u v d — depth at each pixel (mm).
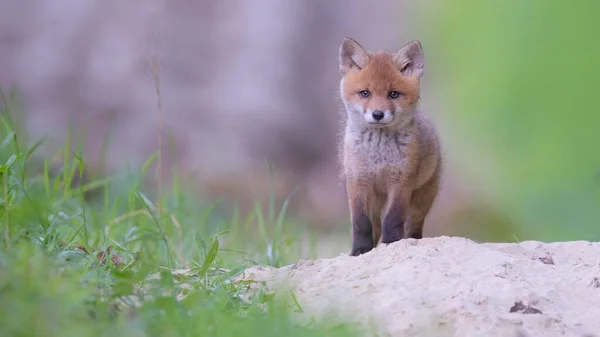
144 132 22000
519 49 27375
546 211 18172
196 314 5688
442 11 28797
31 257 6082
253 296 6570
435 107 27922
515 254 7871
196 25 23656
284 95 24219
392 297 6246
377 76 8703
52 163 11789
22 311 5047
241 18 24234
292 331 5477
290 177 21969
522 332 5820
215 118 23078
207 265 7105
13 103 11297
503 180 22703
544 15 27266
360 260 7207
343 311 6082
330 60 25266
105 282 6297
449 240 7430
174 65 23172
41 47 22812
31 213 7141
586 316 6215
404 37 27750
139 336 5320
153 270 7090
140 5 23047
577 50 26375
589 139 23609
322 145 24250
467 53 28719
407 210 9062
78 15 22844
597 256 7863
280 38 24453
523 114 26031
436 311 6023
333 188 21453
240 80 23906
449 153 25156
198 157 21906
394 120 8500
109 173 15633
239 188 18828
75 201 9172
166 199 10180
